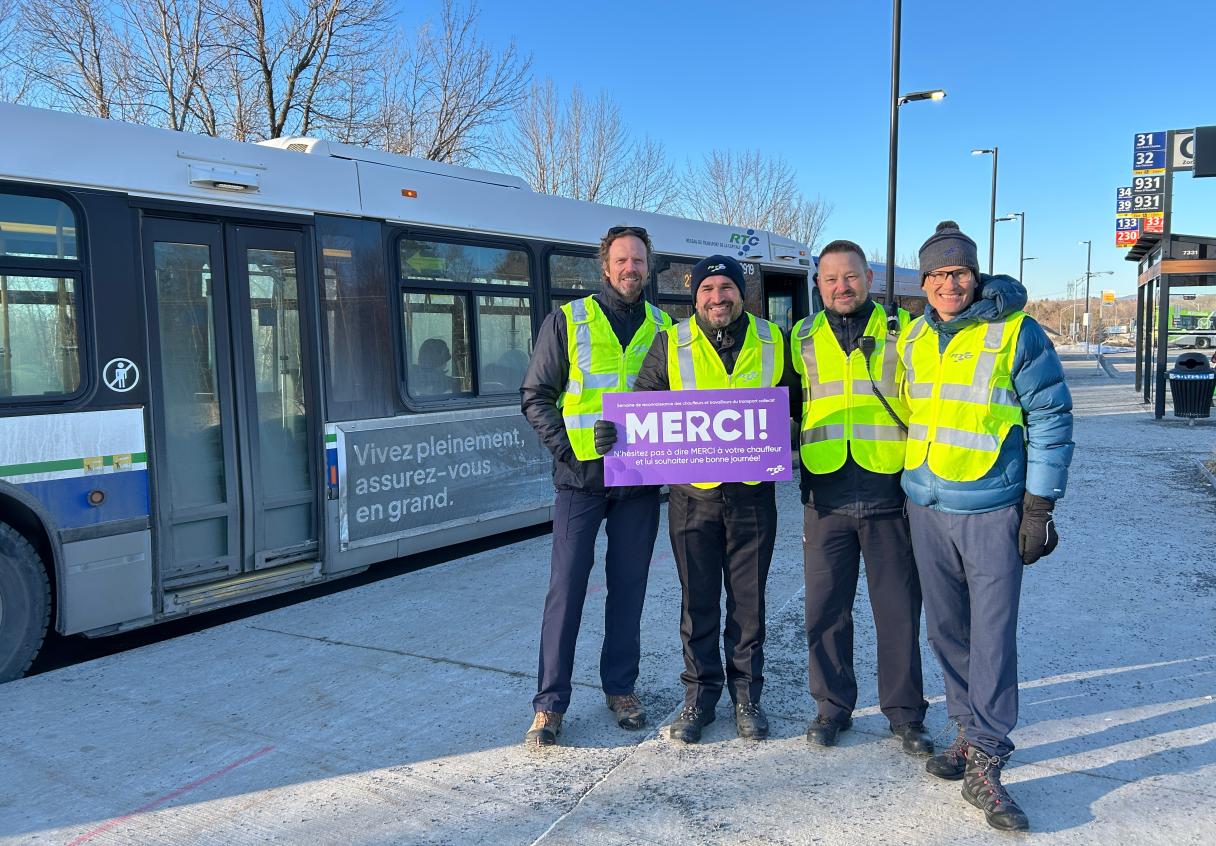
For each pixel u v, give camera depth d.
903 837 2.91
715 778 3.35
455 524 6.76
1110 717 3.74
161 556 5.05
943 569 3.24
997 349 3.05
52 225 4.61
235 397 5.41
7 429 4.40
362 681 4.47
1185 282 16.23
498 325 7.21
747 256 10.58
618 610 3.83
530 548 7.45
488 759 3.58
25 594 4.55
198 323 5.25
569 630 3.71
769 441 3.52
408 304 6.47
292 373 5.75
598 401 3.66
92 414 4.71
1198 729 3.60
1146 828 2.91
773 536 3.66
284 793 3.34
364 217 6.18
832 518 3.46
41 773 3.54
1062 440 2.98
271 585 5.56
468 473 6.85
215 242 5.34
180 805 3.27
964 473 3.09
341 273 6.01
